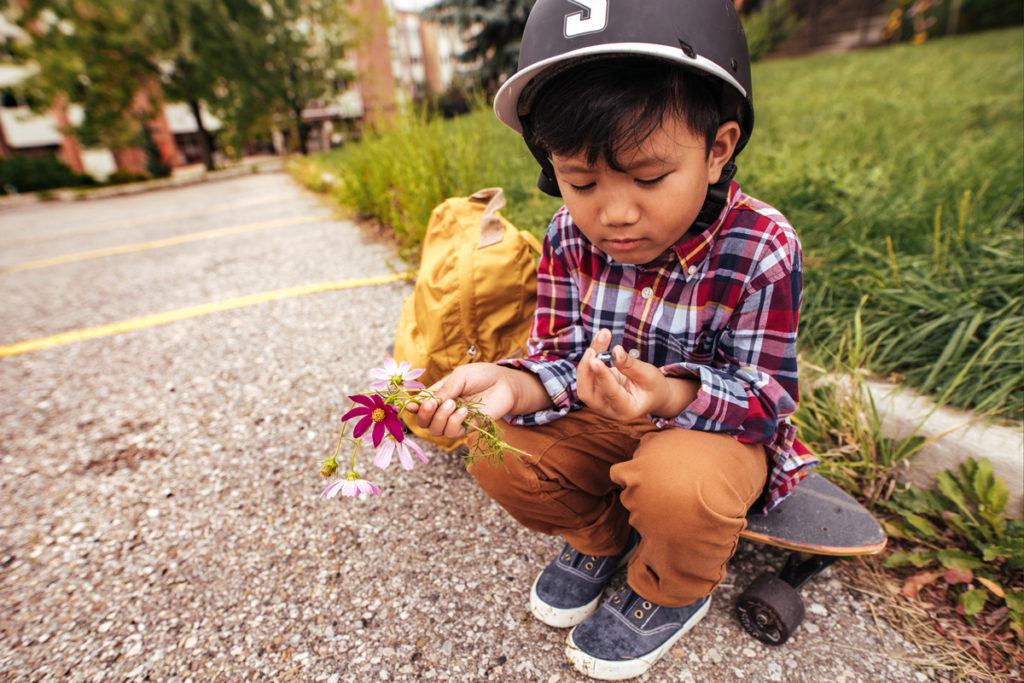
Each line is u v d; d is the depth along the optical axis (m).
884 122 3.69
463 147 2.99
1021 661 1.04
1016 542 1.12
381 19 21.92
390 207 3.71
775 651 1.09
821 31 16.42
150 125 29.95
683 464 0.87
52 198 15.88
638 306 1.03
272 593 1.30
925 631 1.11
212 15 18.47
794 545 1.09
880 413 1.46
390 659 1.13
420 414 0.82
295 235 4.59
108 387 2.32
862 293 1.77
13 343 2.93
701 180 0.78
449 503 1.53
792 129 4.11
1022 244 1.73
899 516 1.35
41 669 1.16
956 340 1.45
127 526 1.55
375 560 1.37
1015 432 1.29
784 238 0.90
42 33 18.98
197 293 3.36
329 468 0.75
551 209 2.47
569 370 1.08
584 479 1.11
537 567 1.32
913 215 1.99
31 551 1.48
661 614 1.06
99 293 3.67
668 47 0.67
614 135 0.69
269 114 21.19
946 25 13.54
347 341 2.47
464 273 1.36
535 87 0.79
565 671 1.08
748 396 0.90
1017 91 4.21
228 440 1.88
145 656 1.18
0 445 1.98
